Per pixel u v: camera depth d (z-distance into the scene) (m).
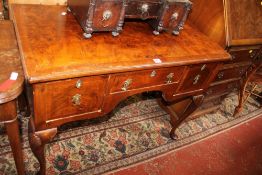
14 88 0.84
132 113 2.10
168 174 1.72
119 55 1.11
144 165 1.71
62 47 1.04
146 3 1.23
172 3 1.28
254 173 2.02
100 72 0.99
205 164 1.90
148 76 1.21
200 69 1.43
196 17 1.76
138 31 1.36
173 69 1.28
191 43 1.42
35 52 0.97
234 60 1.89
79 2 1.17
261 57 2.04
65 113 1.08
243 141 2.27
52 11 1.28
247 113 2.64
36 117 0.99
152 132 1.99
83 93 1.05
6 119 0.92
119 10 1.14
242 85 2.30
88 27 1.12
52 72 0.89
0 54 0.96
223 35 1.63
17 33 1.05
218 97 2.25
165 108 2.18
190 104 1.74
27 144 1.57
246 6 1.73
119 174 1.60
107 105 1.20
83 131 1.80
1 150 1.50
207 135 2.16
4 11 1.31
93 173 1.55
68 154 1.62
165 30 1.41
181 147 1.95
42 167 1.29
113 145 1.78
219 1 1.61
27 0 1.30
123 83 1.15
